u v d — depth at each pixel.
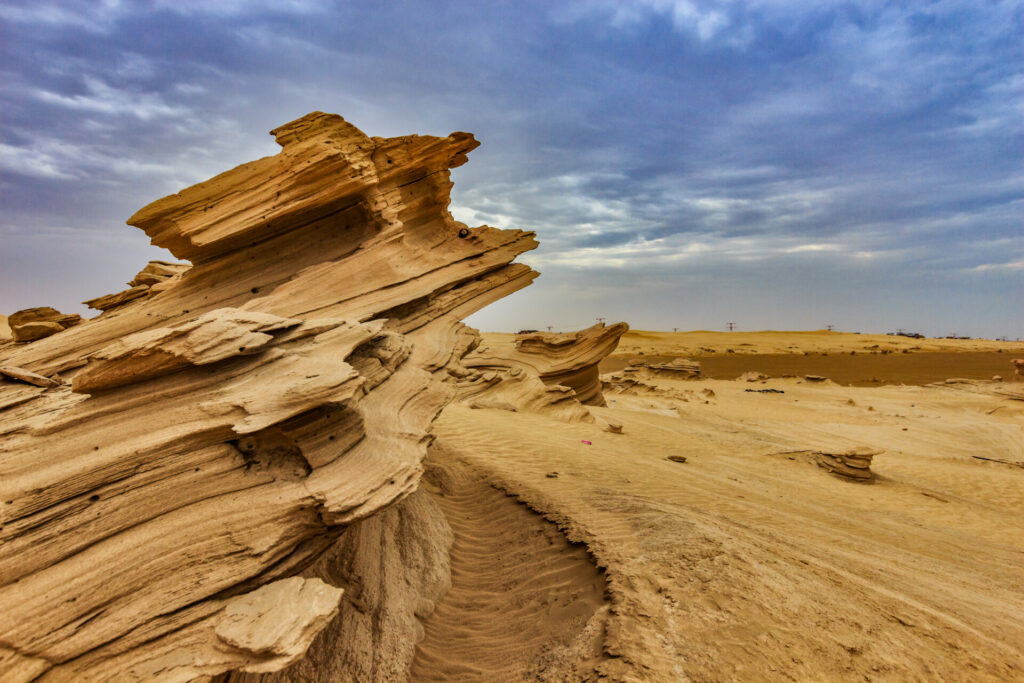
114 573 4.18
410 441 6.38
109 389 5.05
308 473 5.25
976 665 5.25
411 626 6.66
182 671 3.87
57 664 3.78
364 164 8.87
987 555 10.15
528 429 16.64
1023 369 38.81
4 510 4.09
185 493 4.77
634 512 9.02
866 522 11.66
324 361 5.62
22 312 10.92
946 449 23.02
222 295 8.88
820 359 87.06
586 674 5.12
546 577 7.68
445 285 10.48
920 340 131.25
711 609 5.94
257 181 8.62
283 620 4.12
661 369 48.81
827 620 5.82
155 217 8.55
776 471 17.14
